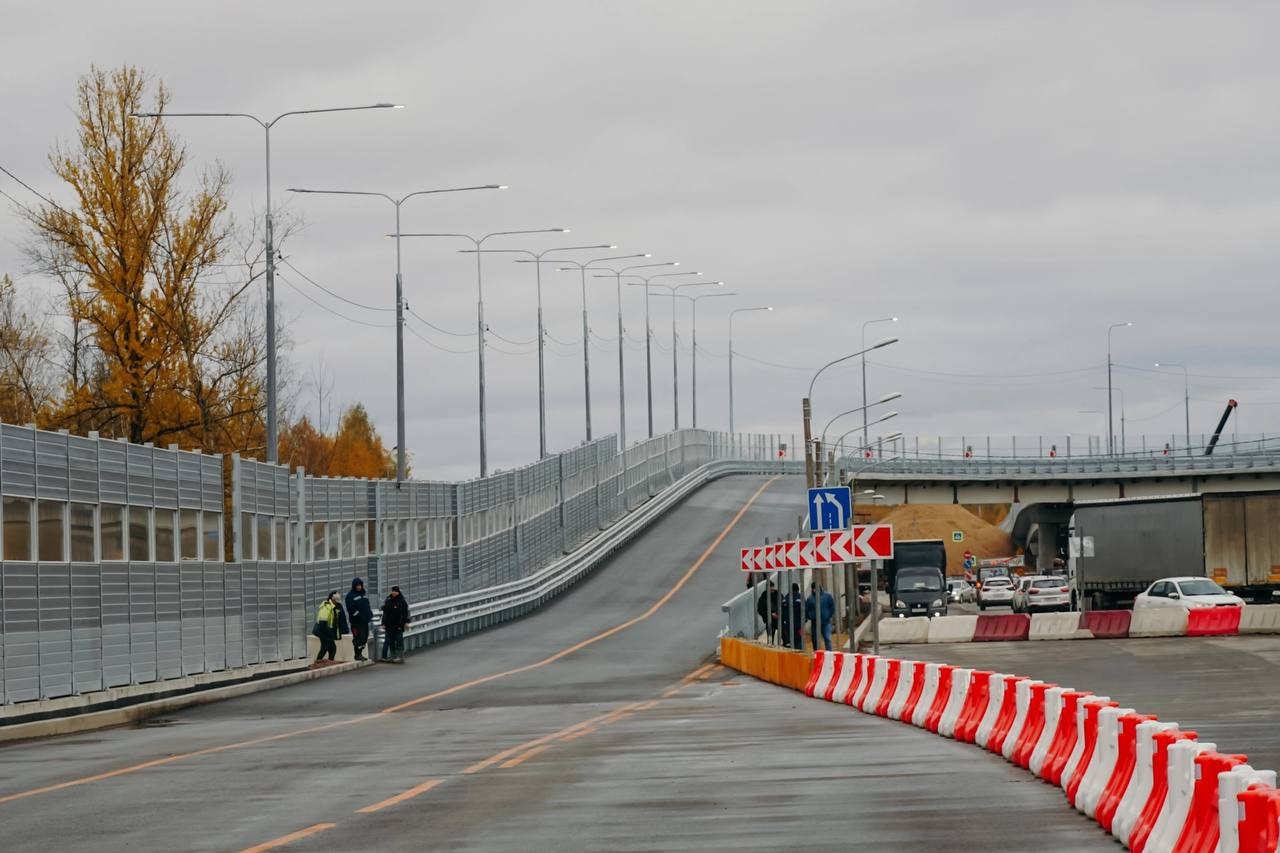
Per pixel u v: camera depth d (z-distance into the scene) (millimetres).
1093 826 24328
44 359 125625
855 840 22953
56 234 106375
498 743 41531
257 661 79000
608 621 118625
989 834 23484
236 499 76625
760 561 78375
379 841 23844
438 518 121875
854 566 68562
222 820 26984
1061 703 30547
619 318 190375
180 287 108250
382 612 91562
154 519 67625
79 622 59750
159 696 66188
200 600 71875
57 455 58625
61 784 34375
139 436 107500
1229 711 46219
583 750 38719
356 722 52375
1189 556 113500
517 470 147125
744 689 66188
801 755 36094
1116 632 99375
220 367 112875
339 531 100875
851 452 176375
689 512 196875
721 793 29047
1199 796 19062
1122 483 184000
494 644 103000
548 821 25766
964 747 37750
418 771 34594
